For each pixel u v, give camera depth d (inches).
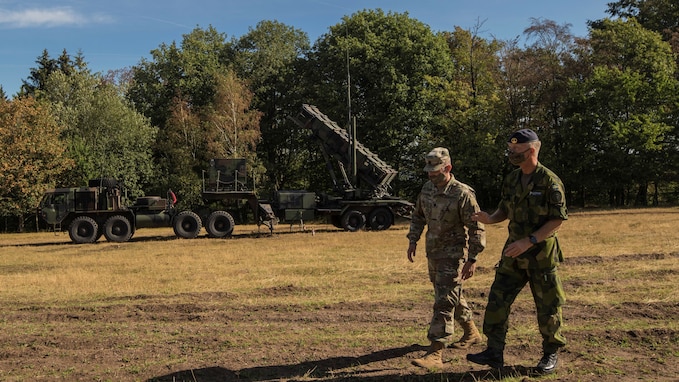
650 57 1205.7
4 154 1151.0
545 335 156.5
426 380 155.4
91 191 746.2
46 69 1752.0
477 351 183.2
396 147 1240.2
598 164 1219.2
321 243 584.1
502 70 1240.2
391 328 215.2
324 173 1419.8
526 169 157.8
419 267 377.1
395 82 1208.8
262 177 1337.4
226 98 1302.9
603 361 165.6
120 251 584.4
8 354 192.2
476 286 294.7
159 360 182.5
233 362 177.6
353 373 163.8
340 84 1266.0
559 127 1219.9
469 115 1168.2
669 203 1248.2
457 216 169.0
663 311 224.8
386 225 806.5
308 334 208.5
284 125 1417.3
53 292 321.1
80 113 1352.1
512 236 158.7
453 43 1413.6
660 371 155.9
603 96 1174.3
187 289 316.2
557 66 1229.7
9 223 1363.2
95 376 168.1
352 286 309.9
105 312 257.9
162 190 1381.6
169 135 1390.3
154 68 1573.6
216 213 746.2
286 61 1496.1
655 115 1157.1
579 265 355.3
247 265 419.2
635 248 424.8
